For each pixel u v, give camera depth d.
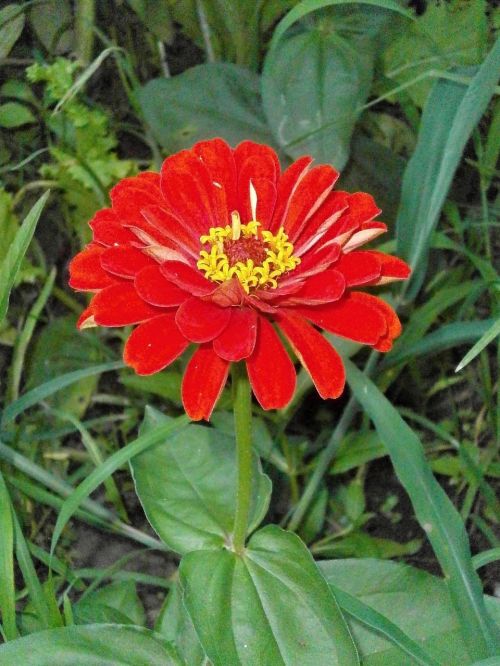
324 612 0.25
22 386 0.40
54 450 0.37
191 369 0.22
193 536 0.27
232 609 0.25
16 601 0.33
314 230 0.25
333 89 0.33
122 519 0.35
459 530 0.26
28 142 0.40
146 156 0.42
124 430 0.39
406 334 0.35
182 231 0.24
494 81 0.27
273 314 0.24
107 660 0.25
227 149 0.25
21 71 0.39
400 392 0.39
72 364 0.39
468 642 0.24
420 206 0.31
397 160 0.37
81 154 0.38
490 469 0.35
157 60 0.42
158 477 0.28
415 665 0.27
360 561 0.28
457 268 0.38
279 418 0.36
